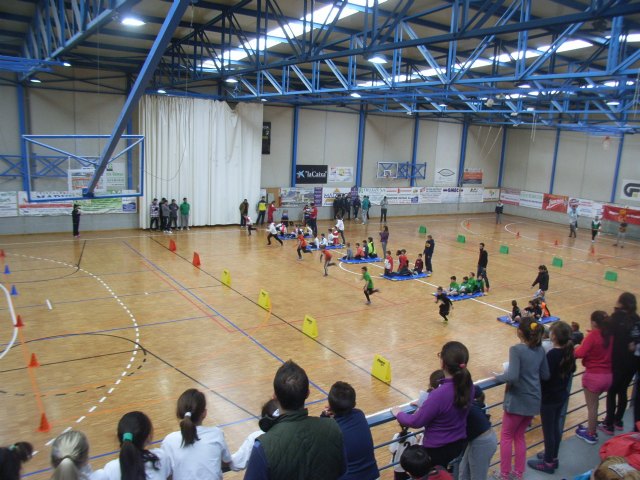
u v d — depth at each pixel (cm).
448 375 406
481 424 425
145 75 1009
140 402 1034
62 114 2462
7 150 2372
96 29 1099
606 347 542
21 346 1270
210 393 1084
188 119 2739
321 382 1161
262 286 1877
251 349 1322
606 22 1350
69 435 350
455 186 4041
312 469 279
